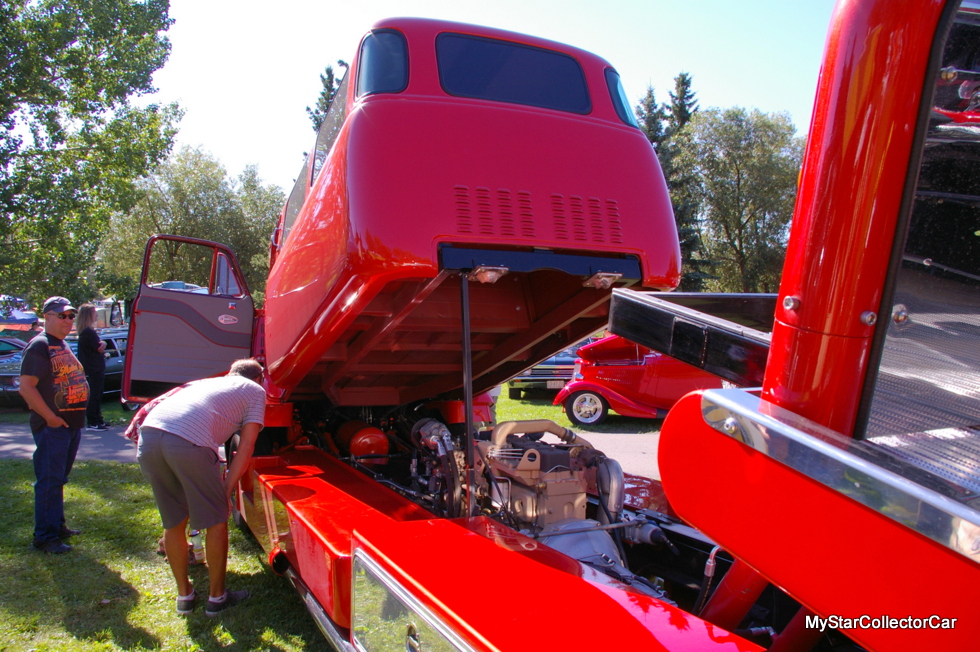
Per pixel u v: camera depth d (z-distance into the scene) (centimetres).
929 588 105
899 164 127
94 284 1806
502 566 216
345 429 495
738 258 4022
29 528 515
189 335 619
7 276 1684
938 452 128
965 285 132
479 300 387
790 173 3819
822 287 134
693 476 150
